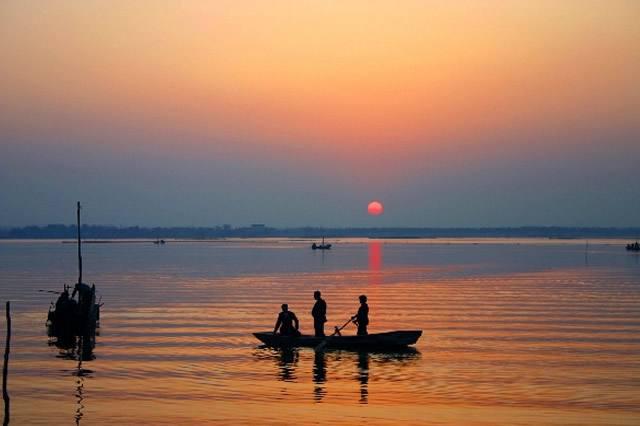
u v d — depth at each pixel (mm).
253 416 21219
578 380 25953
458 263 131750
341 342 32906
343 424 20406
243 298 59719
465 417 21109
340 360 30125
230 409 21984
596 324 42094
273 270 106938
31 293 64062
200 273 98438
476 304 54625
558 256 167625
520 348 33094
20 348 33406
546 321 43562
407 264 128125
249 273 98688
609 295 62812
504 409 21953
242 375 27016
